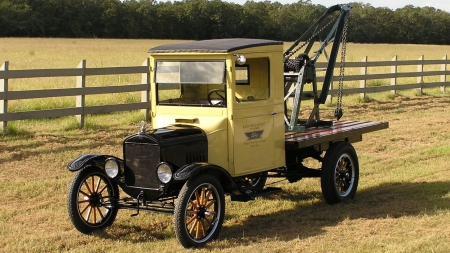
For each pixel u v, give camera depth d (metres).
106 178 7.23
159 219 7.65
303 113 16.09
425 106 18.73
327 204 8.30
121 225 7.39
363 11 80.31
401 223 7.30
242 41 7.40
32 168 10.16
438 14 84.06
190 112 7.22
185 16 77.88
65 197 8.69
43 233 7.08
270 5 78.31
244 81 7.63
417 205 8.13
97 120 14.38
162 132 6.77
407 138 13.34
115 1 80.06
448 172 10.09
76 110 13.25
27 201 8.48
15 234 7.02
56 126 13.42
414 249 6.25
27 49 46.47
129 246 6.59
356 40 79.25
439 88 23.61
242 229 7.23
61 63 32.00
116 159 6.79
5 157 10.66
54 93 12.88
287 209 8.14
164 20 78.31
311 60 8.79
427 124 15.24
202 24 77.75
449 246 6.34
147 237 6.98
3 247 6.59
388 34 79.88
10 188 8.98
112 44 59.47
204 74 7.02
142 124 6.76
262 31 74.88
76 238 6.88
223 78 6.91
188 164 6.48
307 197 8.76
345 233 6.95
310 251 6.29
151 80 7.42
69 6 76.88
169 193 6.73
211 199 6.83
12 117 12.23
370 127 9.09
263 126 7.41
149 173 6.64
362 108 17.78
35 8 75.62
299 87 8.52
